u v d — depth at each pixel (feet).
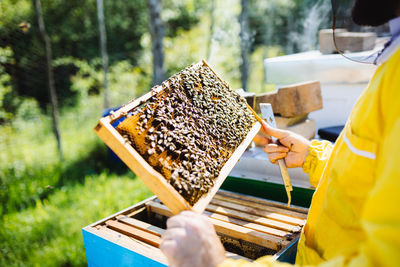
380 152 2.17
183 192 2.89
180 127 3.36
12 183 12.89
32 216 10.05
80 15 43.83
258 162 6.05
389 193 1.73
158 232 4.30
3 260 7.84
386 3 2.26
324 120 8.63
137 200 10.65
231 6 42.73
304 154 4.28
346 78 7.88
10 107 23.53
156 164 2.99
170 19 50.78
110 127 2.93
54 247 8.22
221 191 5.81
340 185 2.64
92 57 42.63
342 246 2.63
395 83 2.07
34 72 27.43
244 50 26.96
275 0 44.37
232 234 4.32
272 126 4.57
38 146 19.29
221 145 3.63
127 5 48.06
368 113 2.31
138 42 49.32
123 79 38.99
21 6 32.91
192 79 3.92
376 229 1.73
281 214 4.70
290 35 42.37
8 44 24.99
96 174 13.82
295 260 3.66
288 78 8.86
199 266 2.21
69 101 33.24
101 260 4.39
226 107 4.06
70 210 10.21
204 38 47.93
